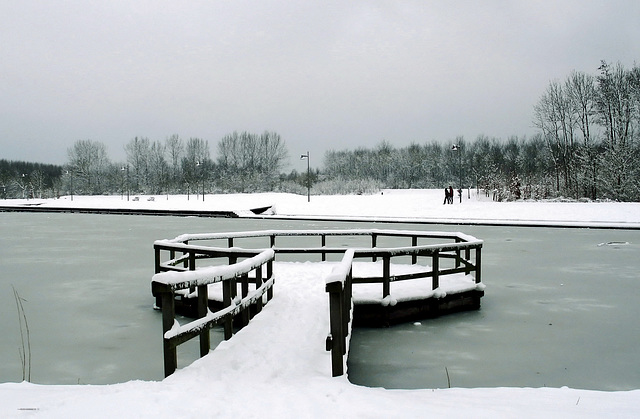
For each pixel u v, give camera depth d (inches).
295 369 183.3
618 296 421.4
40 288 470.6
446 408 148.7
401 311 335.9
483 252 706.2
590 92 1875.0
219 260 651.5
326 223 1275.8
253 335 222.5
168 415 132.0
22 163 5132.9
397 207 1545.3
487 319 348.8
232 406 142.6
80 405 138.9
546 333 317.4
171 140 3853.3
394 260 635.5
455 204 1494.8
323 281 358.3
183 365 256.8
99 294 442.9
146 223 1378.0
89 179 3629.4
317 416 136.7
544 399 166.2
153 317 365.1
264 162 3727.9
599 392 180.4
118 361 272.8
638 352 283.1
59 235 1024.9
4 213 1999.3
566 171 1902.1
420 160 3745.1
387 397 160.1
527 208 1354.6
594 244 799.7
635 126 1815.9
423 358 272.2
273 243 429.4
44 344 303.3
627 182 1673.2
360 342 298.0
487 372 252.2
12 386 173.9
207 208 1803.6
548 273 534.0
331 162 4180.6
